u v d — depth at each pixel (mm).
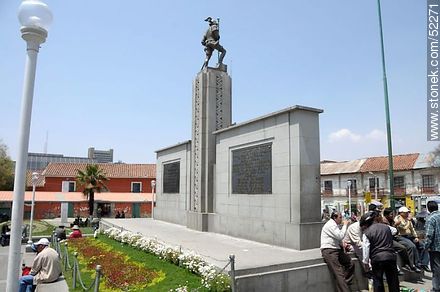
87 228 29188
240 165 13438
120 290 7719
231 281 6953
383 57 14406
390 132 13891
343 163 47188
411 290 8188
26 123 4465
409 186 38250
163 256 10000
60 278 9938
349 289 8086
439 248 7773
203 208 15711
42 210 42062
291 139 10836
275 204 11312
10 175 47969
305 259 8578
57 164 47344
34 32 4543
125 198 45438
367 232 7723
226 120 16406
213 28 16750
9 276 4227
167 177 21984
